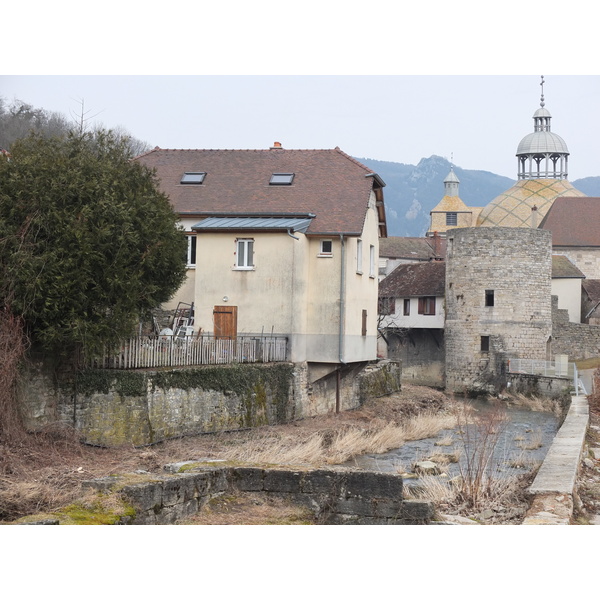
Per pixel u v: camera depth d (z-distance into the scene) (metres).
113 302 20.80
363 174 34.38
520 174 124.19
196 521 13.51
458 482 17.28
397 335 63.00
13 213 19.55
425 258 88.50
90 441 20.92
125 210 20.81
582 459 19.83
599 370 40.06
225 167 35.78
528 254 54.91
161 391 22.70
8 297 19.02
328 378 33.03
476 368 55.09
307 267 31.27
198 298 31.06
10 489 13.73
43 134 23.23
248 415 26.73
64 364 20.91
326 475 14.54
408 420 34.19
